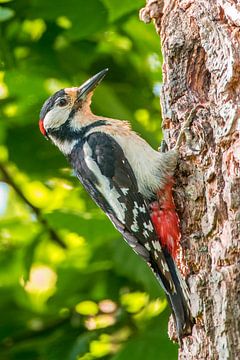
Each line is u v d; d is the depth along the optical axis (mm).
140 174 10500
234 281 9047
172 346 12359
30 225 14844
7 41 14586
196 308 9438
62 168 14414
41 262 14633
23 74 14547
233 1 10273
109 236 13336
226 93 9867
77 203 15086
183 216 10086
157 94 15094
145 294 13484
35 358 13086
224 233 9336
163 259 9969
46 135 12047
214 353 9148
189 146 10180
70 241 14586
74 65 14789
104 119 11586
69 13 13578
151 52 15047
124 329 13258
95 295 13664
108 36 15047
